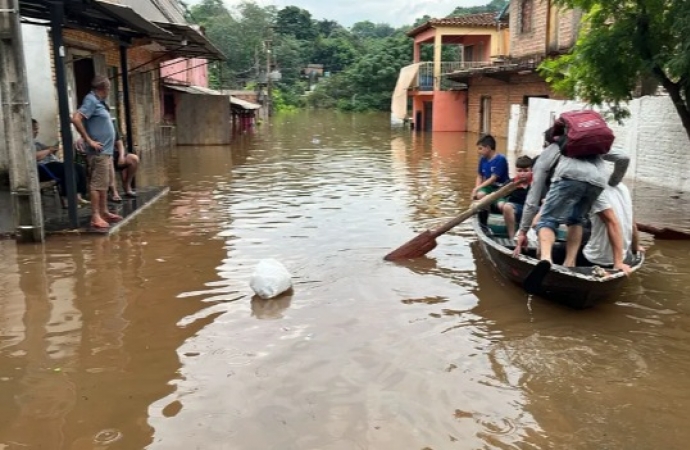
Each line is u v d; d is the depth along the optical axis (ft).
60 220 29.12
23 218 25.59
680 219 31.07
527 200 20.13
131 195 35.83
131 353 15.76
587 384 14.49
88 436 12.14
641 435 12.42
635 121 44.27
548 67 35.01
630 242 20.54
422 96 111.75
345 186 42.32
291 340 16.62
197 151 67.10
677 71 25.73
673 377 14.88
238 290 20.47
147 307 18.86
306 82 246.68
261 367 15.05
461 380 14.58
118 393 13.78
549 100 58.29
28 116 24.86
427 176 47.70
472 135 96.02
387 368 15.12
